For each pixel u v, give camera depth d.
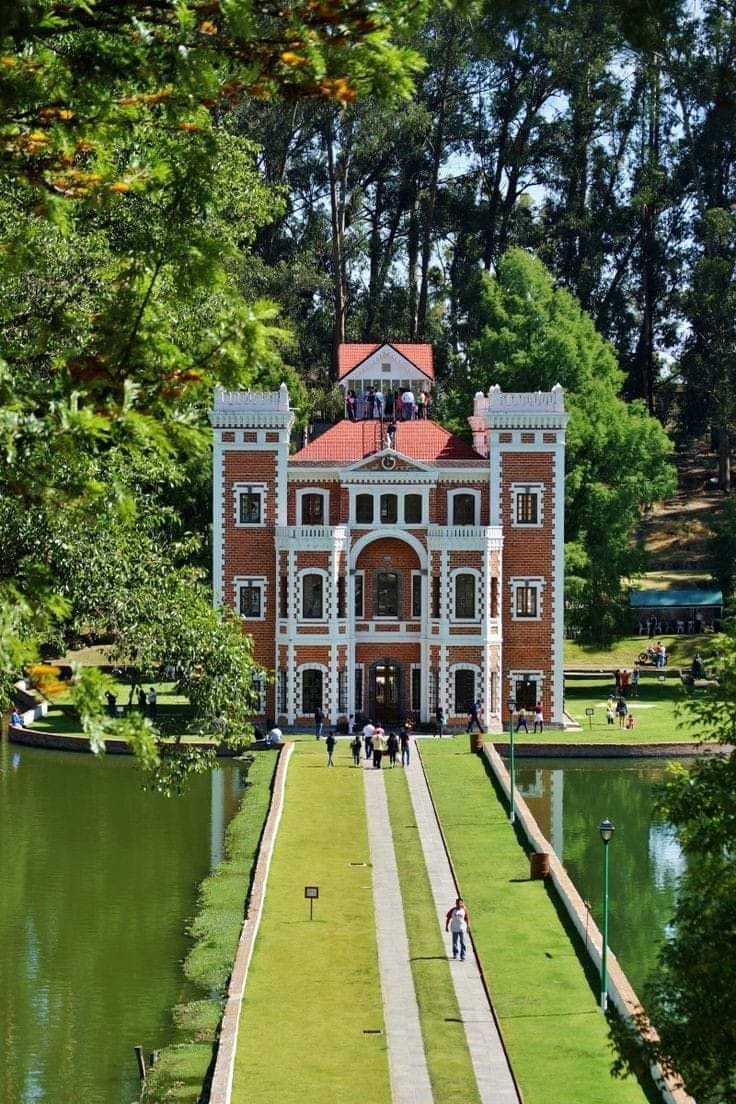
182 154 26.02
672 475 125.38
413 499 104.62
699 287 149.75
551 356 124.19
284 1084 43.38
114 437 23.33
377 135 149.88
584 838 76.00
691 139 153.12
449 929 55.12
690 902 34.91
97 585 47.19
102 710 21.94
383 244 167.25
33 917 61.59
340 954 55.22
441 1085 43.34
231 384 24.59
